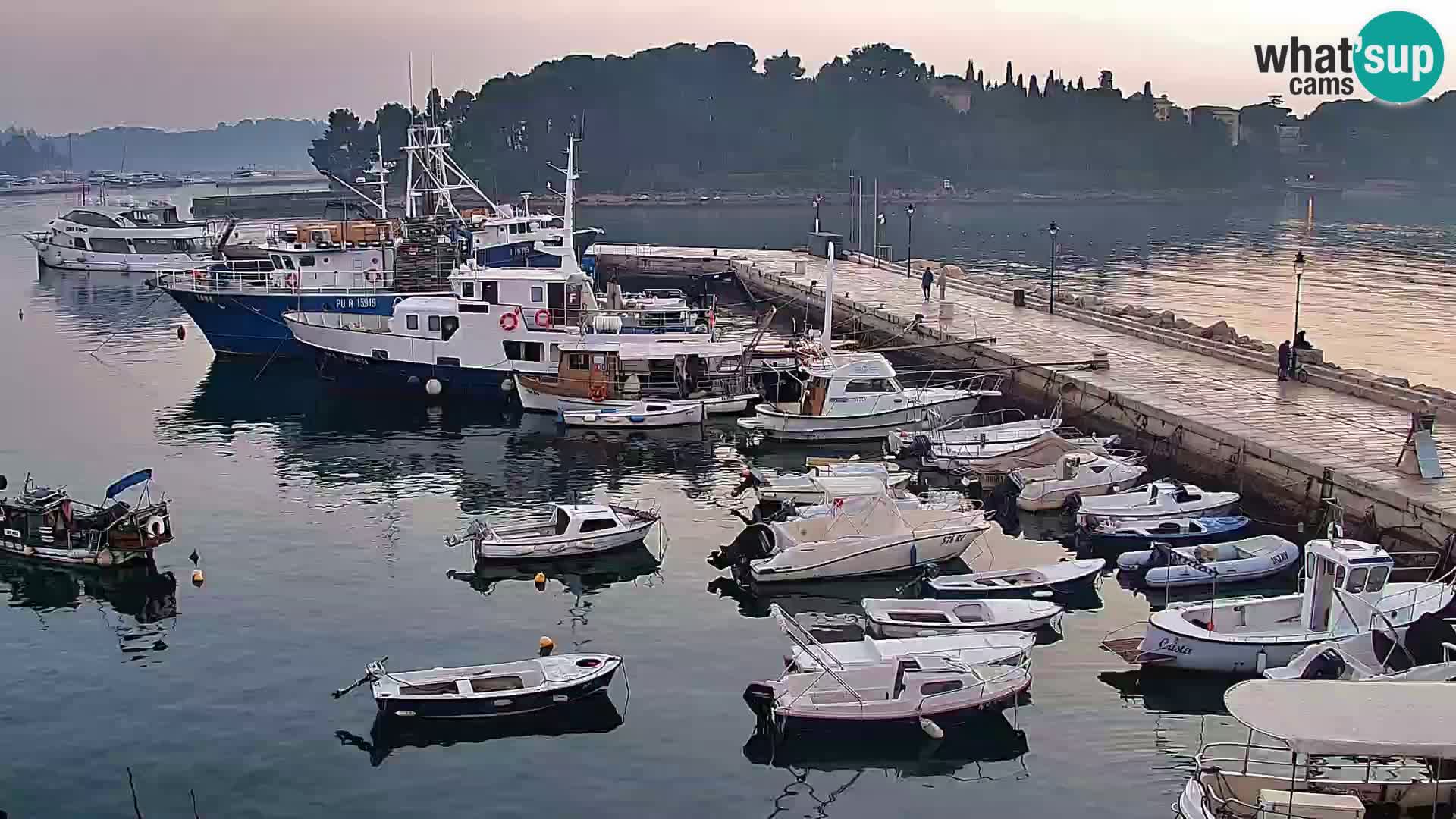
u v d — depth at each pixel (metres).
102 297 109.25
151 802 26.97
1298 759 26.47
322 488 49.38
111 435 58.38
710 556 41.47
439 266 76.88
